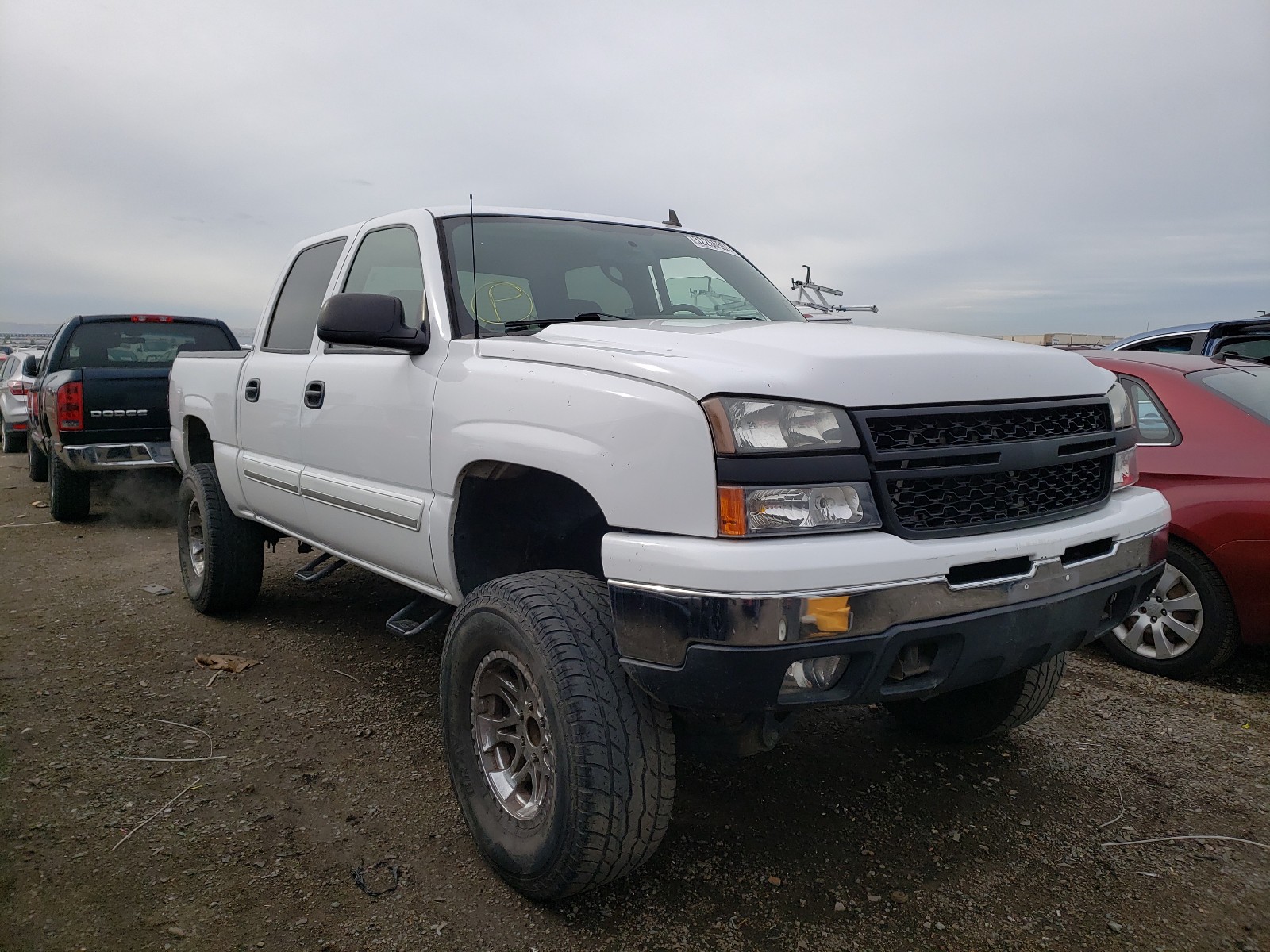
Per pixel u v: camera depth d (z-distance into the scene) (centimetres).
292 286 418
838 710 359
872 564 190
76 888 232
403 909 227
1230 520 375
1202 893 237
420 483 281
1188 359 445
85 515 796
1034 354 240
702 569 187
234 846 254
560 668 211
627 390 210
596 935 217
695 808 280
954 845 260
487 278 301
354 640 437
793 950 212
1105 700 375
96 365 818
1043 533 218
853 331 254
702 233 397
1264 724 350
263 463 392
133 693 366
